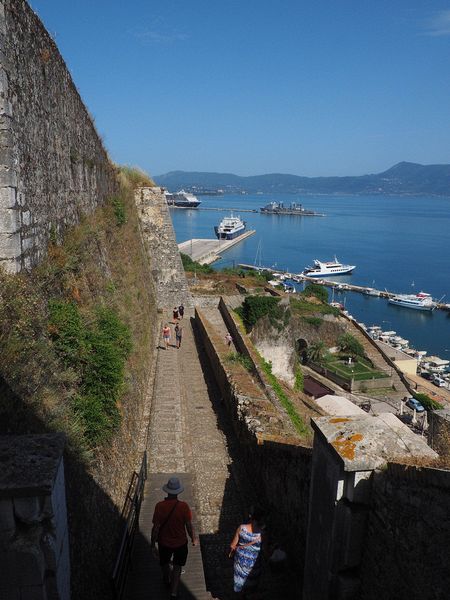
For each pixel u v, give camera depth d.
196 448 12.30
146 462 10.82
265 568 7.36
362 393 47.47
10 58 7.50
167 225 29.70
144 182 29.98
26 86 8.29
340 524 5.39
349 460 5.12
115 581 6.16
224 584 7.49
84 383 8.00
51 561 4.14
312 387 42.72
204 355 20.61
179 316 27.12
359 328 55.69
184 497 9.94
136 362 13.08
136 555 7.70
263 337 26.12
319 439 5.81
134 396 11.79
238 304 29.78
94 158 15.44
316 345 51.25
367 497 5.26
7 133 7.12
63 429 6.41
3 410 5.43
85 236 11.41
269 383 16.34
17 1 7.99
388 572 4.91
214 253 128.62
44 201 9.12
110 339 9.56
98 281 11.32
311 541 6.10
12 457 4.26
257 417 11.52
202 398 15.77
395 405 44.53
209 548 8.51
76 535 5.75
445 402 47.00
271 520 8.62
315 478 5.96
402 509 4.71
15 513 3.99
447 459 5.16
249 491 10.41
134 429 11.21
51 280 8.45
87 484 6.60
